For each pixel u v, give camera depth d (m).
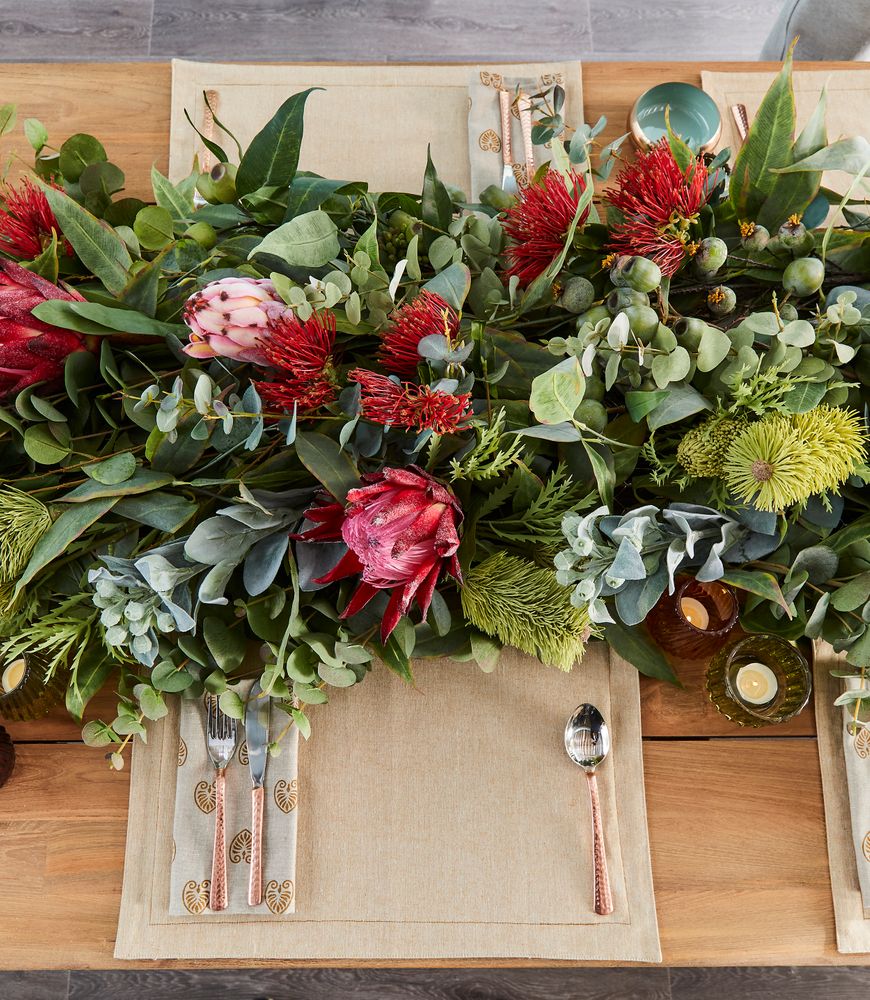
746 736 0.78
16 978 1.42
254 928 0.73
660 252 0.63
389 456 0.69
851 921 0.73
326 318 0.63
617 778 0.76
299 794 0.76
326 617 0.71
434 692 0.78
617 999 1.39
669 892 0.74
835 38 1.24
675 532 0.66
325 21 1.80
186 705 0.77
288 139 0.69
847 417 0.61
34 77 0.99
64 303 0.63
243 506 0.65
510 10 1.82
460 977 1.40
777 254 0.67
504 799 0.76
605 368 0.63
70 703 0.70
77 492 0.65
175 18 1.80
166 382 0.70
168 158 0.97
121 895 0.74
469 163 0.96
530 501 0.68
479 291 0.70
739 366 0.62
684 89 0.95
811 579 0.69
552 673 0.78
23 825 0.76
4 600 0.68
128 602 0.66
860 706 0.75
